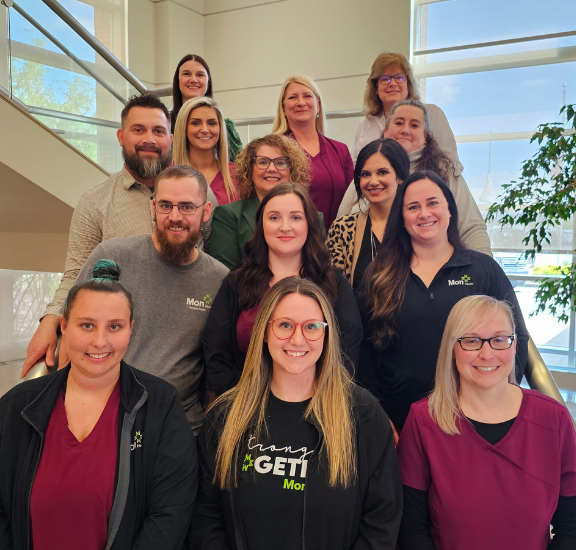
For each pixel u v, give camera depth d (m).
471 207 2.78
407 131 2.84
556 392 2.13
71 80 4.04
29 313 6.90
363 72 7.27
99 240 2.52
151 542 1.58
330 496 1.55
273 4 7.83
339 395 1.66
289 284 1.70
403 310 2.11
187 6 8.14
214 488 1.69
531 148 6.59
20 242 4.81
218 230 2.60
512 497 1.60
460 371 1.67
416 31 7.12
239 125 5.23
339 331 2.06
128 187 2.56
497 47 6.68
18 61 3.61
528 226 6.55
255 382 1.69
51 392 1.64
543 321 6.57
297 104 3.23
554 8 6.32
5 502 1.59
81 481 1.56
